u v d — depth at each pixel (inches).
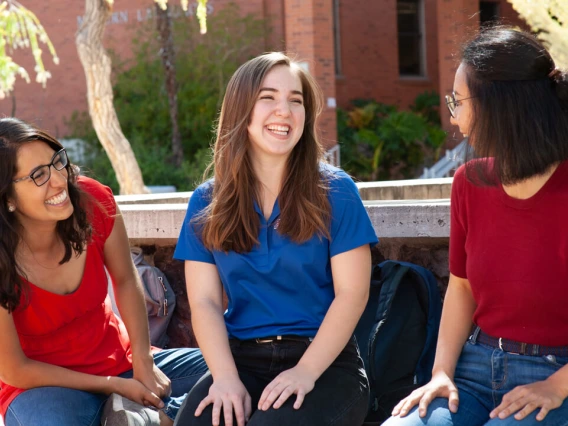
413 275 117.2
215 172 104.0
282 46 616.4
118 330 115.1
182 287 150.5
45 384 103.3
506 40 88.4
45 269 104.7
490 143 87.5
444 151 600.7
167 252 151.1
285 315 100.3
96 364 109.5
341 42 688.4
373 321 117.0
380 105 668.7
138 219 142.5
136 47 629.0
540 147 85.7
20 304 102.5
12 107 668.7
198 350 120.2
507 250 90.5
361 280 100.1
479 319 95.5
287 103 100.3
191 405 93.5
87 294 108.1
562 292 88.1
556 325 89.5
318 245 100.3
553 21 290.8
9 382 102.5
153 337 147.4
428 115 689.0
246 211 100.6
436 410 89.0
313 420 88.9
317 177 101.8
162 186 541.6
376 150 590.6
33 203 99.0
